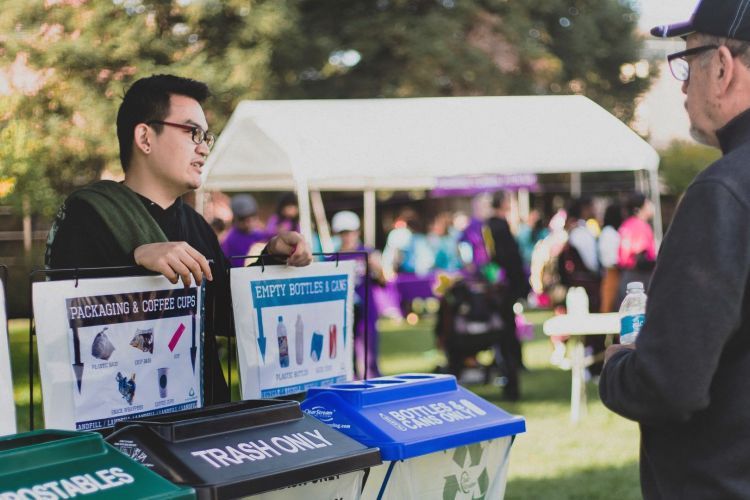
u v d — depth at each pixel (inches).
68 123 582.6
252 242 354.9
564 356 457.4
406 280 687.1
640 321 92.4
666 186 1053.8
